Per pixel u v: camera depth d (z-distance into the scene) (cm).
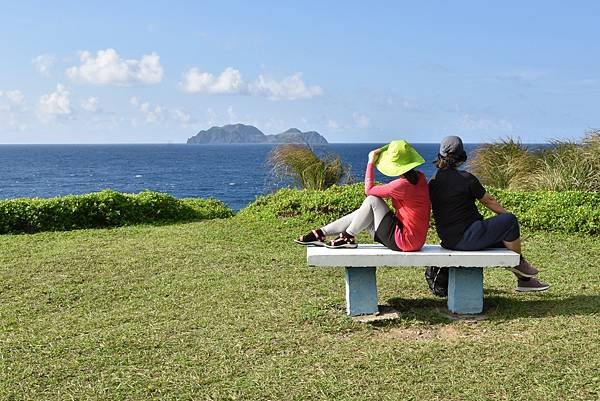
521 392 460
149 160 12900
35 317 655
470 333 582
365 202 636
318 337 578
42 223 1188
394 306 664
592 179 1292
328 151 1592
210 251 955
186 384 484
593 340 551
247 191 4503
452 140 638
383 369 504
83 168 9538
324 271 830
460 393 462
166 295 724
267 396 465
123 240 1062
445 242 636
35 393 473
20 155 18375
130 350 552
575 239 1021
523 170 1443
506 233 628
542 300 681
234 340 571
